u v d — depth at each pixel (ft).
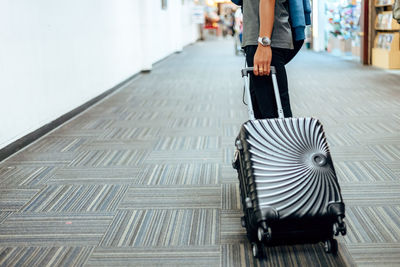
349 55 27.22
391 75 18.26
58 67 11.93
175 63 28.27
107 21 17.21
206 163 8.07
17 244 5.27
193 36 54.44
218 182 7.09
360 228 5.34
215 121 11.49
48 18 11.32
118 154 8.84
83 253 5.00
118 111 13.38
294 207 4.33
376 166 7.52
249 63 5.56
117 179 7.39
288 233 4.42
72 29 13.12
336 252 4.76
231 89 16.79
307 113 11.82
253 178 4.51
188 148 9.09
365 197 6.25
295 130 4.83
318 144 4.75
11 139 9.18
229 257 4.81
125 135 10.37
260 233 4.28
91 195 6.73
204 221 5.71
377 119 10.83
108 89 16.88
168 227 5.57
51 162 8.48
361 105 12.59
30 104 10.14
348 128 10.11
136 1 22.85
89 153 8.99
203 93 16.14
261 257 4.71
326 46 32.12
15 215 6.10
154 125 11.28
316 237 4.51
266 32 5.16
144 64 23.68
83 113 13.30
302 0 5.66
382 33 21.36
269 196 4.39
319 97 14.11
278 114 5.32
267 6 5.11
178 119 11.91
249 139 4.74
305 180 4.49
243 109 12.91
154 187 6.97
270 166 4.58
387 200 6.12
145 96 16.01
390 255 4.71
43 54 10.94
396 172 7.20
